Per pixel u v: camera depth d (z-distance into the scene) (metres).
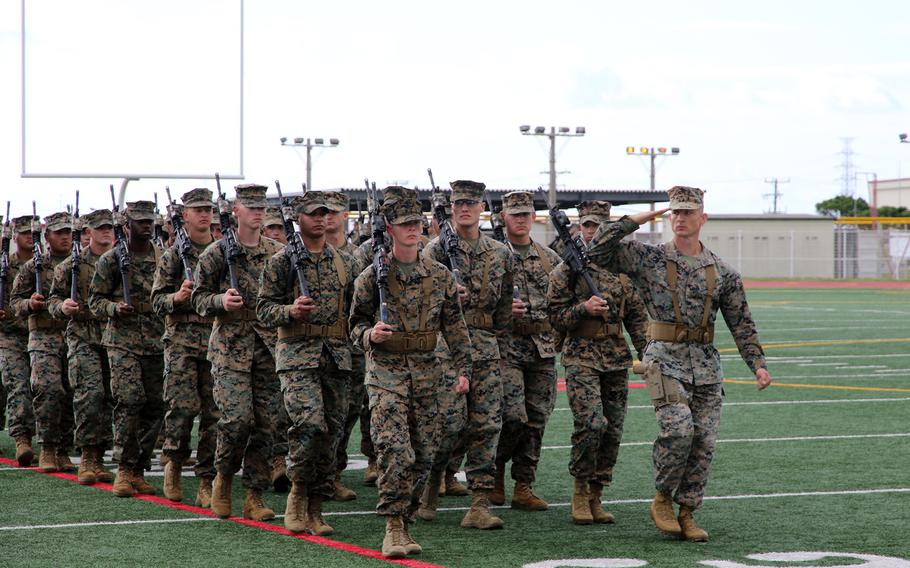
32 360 11.05
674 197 8.03
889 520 8.63
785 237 64.12
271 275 8.26
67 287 10.74
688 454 7.98
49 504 9.37
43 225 12.10
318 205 8.23
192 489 10.16
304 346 8.18
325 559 7.41
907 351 22.72
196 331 9.49
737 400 15.71
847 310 35.72
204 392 9.45
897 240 66.06
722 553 7.62
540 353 9.00
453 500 9.68
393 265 7.86
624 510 9.14
